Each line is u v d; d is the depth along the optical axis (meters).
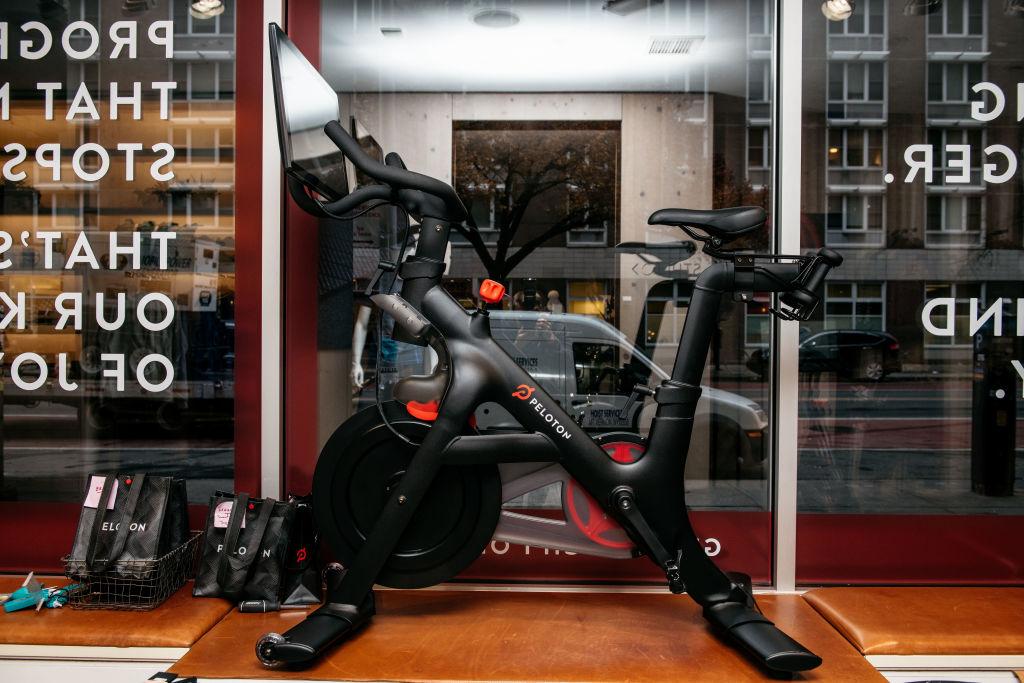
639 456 1.67
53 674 1.55
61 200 2.08
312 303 2.09
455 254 2.16
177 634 1.57
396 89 2.15
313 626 1.52
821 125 2.05
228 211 2.06
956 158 2.05
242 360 2.06
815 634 1.68
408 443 1.64
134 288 2.07
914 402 2.04
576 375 2.16
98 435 2.08
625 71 2.14
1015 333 2.04
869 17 2.04
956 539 2.03
